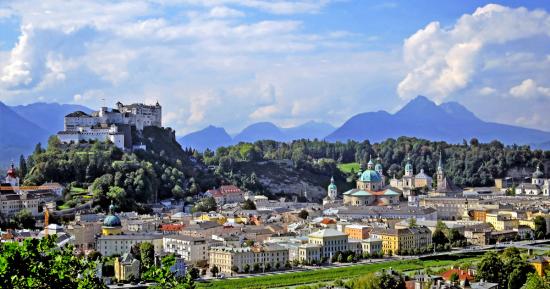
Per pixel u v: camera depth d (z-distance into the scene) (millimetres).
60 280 175625
